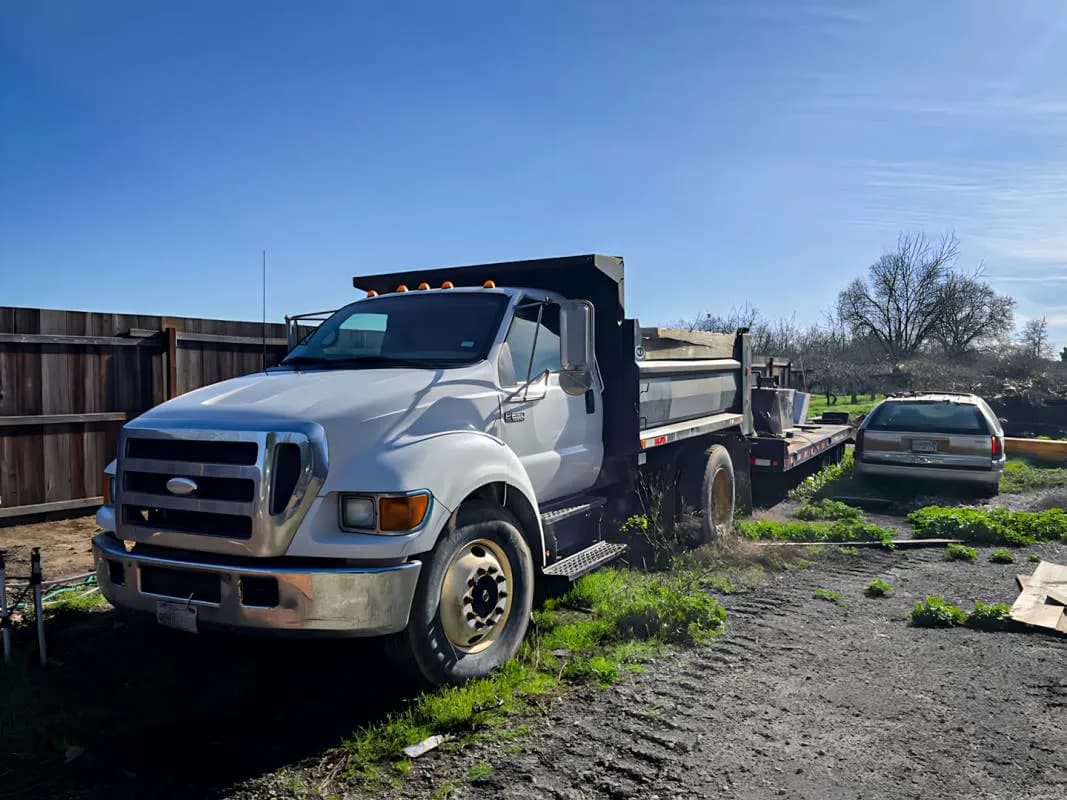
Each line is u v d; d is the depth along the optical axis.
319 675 4.49
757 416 11.48
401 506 3.84
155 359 9.94
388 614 3.78
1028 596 6.15
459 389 4.71
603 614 5.53
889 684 4.45
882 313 55.09
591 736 3.75
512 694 4.19
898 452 11.49
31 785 3.31
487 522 4.41
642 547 7.14
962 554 7.76
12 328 8.63
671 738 3.74
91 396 9.34
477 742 3.68
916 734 3.81
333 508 3.83
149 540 4.04
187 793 3.25
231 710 4.06
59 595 5.95
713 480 7.93
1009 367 29.86
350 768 3.45
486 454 4.51
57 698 4.13
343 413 4.01
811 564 7.46
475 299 5.58
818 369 35.44
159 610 4.00
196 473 3.87
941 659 4.88
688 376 7.73
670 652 4.95
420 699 4.03
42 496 8.95
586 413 6.12
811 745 3.68
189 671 4.56
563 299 6.13
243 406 4.12
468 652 4.32
